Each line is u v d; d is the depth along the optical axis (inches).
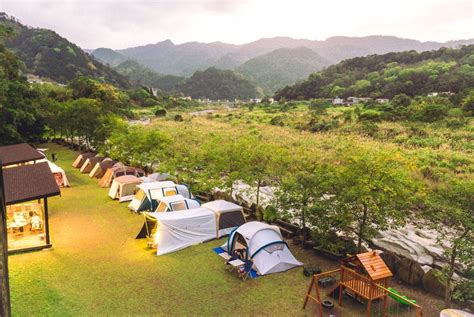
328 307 474.0
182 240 678.5
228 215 740.0
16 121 1787.6
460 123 2204.7
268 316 459.5
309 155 1414.9
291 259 603.2
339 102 4788.4
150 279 556.1
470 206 466.6
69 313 464.4
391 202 552.7
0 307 172.7
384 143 1830.7
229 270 583.8
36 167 820.6
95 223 811.4
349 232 663.1
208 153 965.2
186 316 459.5
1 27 1503.4
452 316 394.0
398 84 4503.0
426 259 644.7
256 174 820.0
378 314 461.1
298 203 644.1
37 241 693.3
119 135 1333.7
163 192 893.8
